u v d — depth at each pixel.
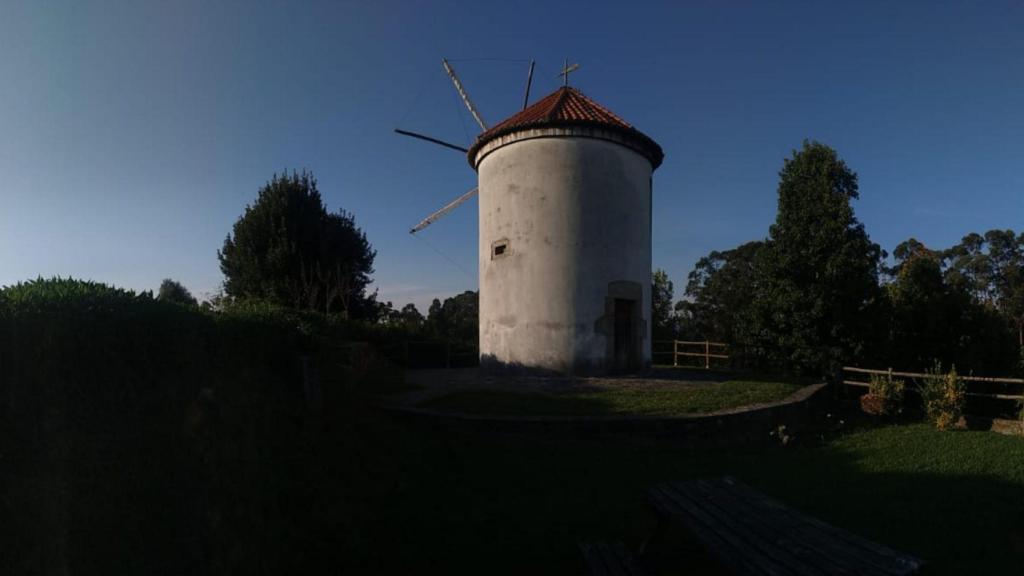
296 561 4.28
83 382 4.63
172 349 5.59
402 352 17.19
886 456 7.69
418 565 4.29
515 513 5.31
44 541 3.67
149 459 4.68
